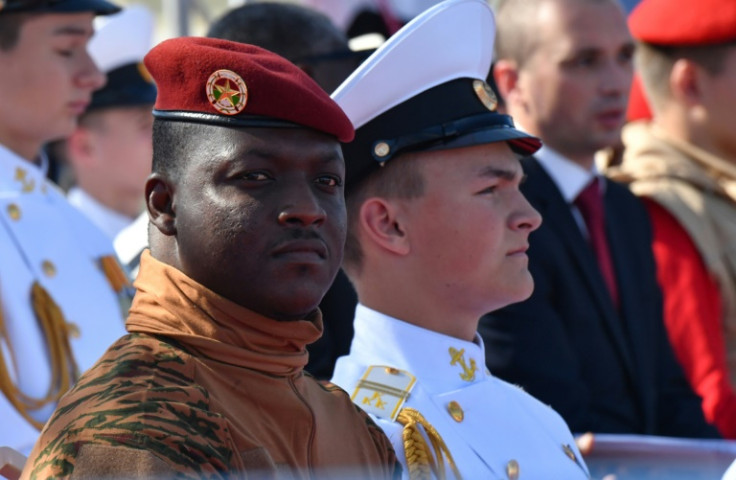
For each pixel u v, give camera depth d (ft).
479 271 21.36
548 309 30.37
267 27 29.58
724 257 36.78
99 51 42.47
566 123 33.71
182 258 15.20
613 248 33.40
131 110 42.75
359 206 21.79
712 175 38.32
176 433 13.47
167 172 15.47
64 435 13.52
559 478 21.39
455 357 21.61
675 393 33.22
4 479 19.07
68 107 29.81
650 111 43.34
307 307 15.08
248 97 14.99
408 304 21.65
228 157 14.94
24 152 29.86
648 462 25.41
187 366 14.51
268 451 14.56
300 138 15.21
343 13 49.32
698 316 35.65
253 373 14.97
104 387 13.97
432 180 21.39
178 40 15.66
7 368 26.63
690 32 38.88
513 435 21.38
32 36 29.19
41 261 28.53
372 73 21.52
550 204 32.32
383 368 21.21
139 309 15.25
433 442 19.79
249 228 14.82
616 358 31.42
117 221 43.19
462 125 21.63
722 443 25.59
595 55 33.76
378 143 21.54
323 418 16.07
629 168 38.86
